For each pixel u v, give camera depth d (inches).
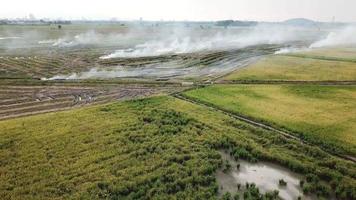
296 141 1200.2
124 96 1872.5
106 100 1788.9
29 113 1544.0
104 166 1005.2
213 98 1766.7
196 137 1224.8
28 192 874.1
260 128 1336.1
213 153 1097.4
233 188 928.9
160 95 1844.2
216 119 1419.8
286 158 1073.5
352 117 1445.6
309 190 916.6
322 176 982.4
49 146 1120.8
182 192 882.1
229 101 1705.2
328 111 1530.5
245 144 1167.6
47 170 975.0
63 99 1797.5
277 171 1029.2
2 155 1051.9
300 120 1412.4
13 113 1542.8
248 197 876.6
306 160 1069.1
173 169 993.5
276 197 887.1
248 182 962.7
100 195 869.2
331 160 1050.7
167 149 1122.0
